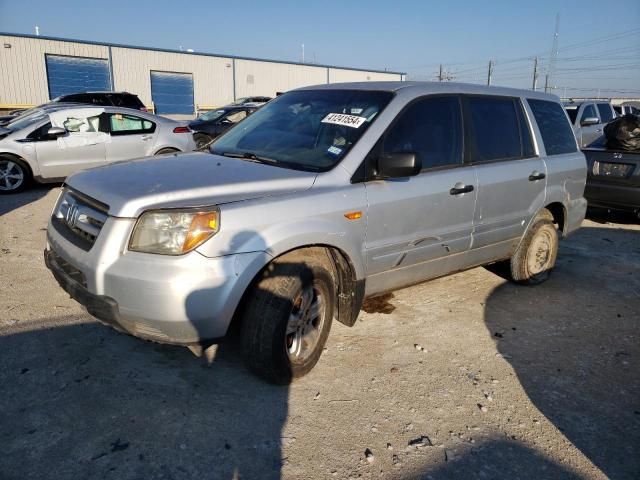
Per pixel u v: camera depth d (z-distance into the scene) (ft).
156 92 111.96
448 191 12.70
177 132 33.40
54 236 10.53
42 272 16.20
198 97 117.50
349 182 10.91
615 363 12.19
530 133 15.75
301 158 11.57
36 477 7.79
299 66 131.13
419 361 11.80
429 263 13.02
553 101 17.31
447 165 13.00
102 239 9.09
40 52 96.32
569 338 13.41
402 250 12.07
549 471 8.55
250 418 9.44
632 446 9.25
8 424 8.91
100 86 104.32
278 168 11.00
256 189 9.91
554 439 9.36
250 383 10.51
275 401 9.98
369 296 12.02
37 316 12.98
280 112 13.79
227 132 14.43
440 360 11.91
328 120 12.34
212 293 8.82
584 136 44.29
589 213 29.78
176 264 8.66
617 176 25.00
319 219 10.16
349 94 13.05
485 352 12.42
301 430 9.21
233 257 9.02
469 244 13.89
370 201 11.03
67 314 13.15
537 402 10.47
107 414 9.31
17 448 8.36
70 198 10.64
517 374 11.51
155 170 10.85
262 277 9.78
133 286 8.72
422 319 14.05
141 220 8.92
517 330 13.73
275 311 9.66
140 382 10.34
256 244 9.27
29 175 29.71
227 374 10.80
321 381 10.77
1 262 17.04
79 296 9.44
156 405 9.64
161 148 32.65
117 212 9.02
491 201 14.05
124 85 107.14
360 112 12.13
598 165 25.71
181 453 8.46
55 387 10.02
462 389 10.78
